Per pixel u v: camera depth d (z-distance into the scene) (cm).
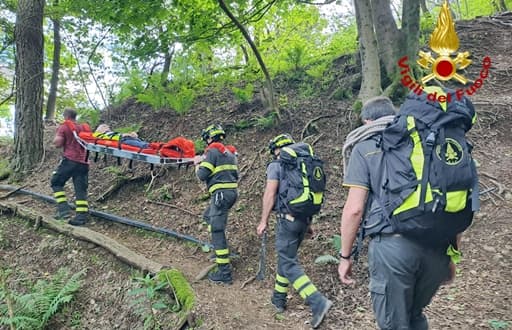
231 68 1085
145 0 789
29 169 868
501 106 809
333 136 777
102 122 1021
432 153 254
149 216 692
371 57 756
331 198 644
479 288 456
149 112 991
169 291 481
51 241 624
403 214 255
